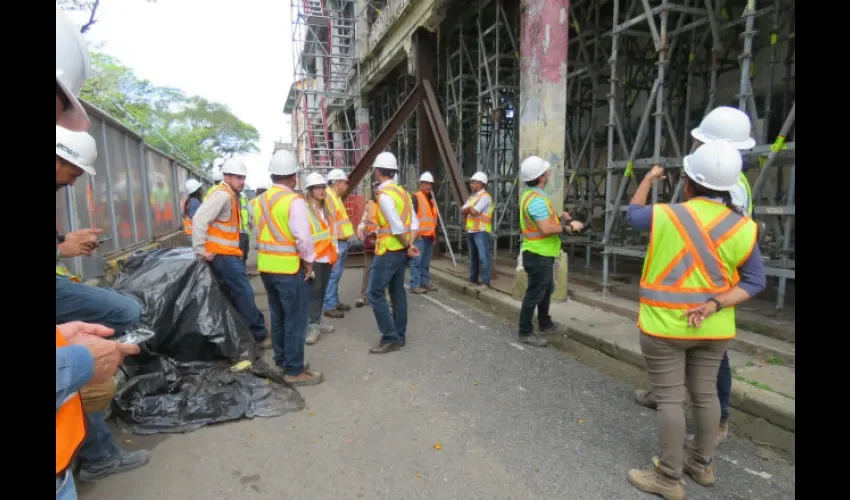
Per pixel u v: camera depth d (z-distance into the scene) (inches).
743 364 159.6
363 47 599.2
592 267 326.3
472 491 109.8
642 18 210.7
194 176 749.9
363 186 554.3
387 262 195.3
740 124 121.8
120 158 297.1
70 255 111.8
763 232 248.8
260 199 164.6
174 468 119.3
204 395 152.7
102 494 109.0
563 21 242.8
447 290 323.0
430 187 313.9
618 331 200.8
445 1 354.0
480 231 295.9
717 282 98.5
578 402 153.3
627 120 331.6
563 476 114.9
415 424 140.9
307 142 705.6
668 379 104.3
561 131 250.1
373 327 241.4
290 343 166.4
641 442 129.3
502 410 148.5
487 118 419.2
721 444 129.1
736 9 278.2
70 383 53.9
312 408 151.6
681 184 213.0
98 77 762.2
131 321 114.4
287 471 118.2
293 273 162.1
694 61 271.6
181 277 179.0
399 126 412.8
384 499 107.4
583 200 366.0
